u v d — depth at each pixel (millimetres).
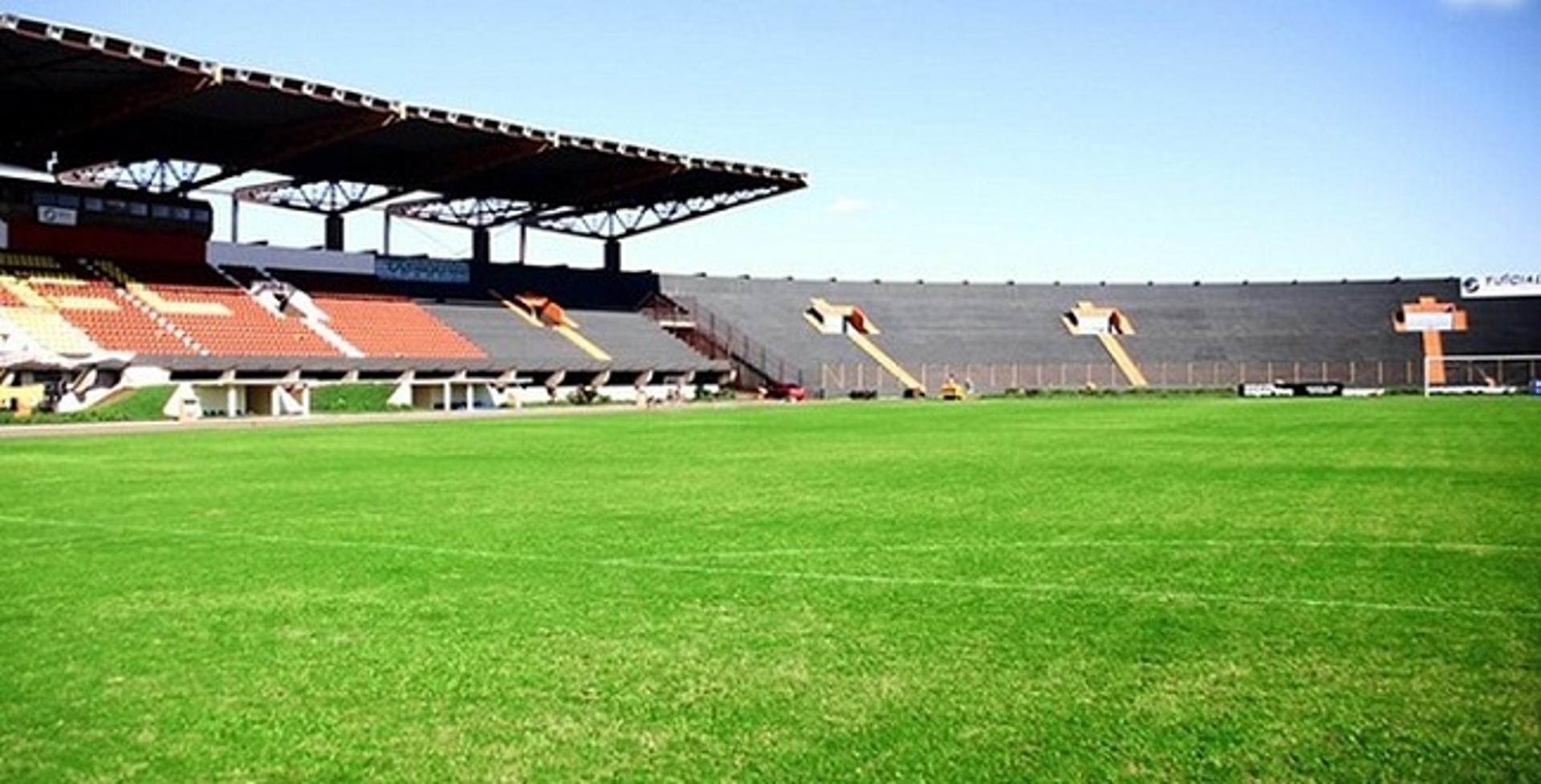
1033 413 59812
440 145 64562
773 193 80625
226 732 7273
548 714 7594
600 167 72000
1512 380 97625
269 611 10695
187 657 9023
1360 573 12336
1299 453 30047
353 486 22188
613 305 92000
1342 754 6742
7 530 16125
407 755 6852
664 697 7969
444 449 33000
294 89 51094
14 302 57344
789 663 8797
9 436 40344
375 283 78375
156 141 59969
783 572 12578
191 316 63812
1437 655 8883
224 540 15039
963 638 9547
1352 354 102062
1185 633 9656
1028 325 107938
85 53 44625
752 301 102500
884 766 6621
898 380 97188
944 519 16891
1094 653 9016
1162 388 100312
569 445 35250
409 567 12922
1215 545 14359
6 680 8398
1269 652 9016
